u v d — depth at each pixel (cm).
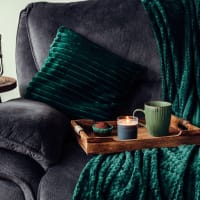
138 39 161
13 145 122
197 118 149
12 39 243
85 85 152
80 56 155
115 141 125
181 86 153
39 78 151
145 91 160
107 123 142
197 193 112
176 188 112
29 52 169
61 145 129
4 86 169
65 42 157
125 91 157
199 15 157
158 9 158
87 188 112
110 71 155
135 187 112
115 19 163
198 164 118
